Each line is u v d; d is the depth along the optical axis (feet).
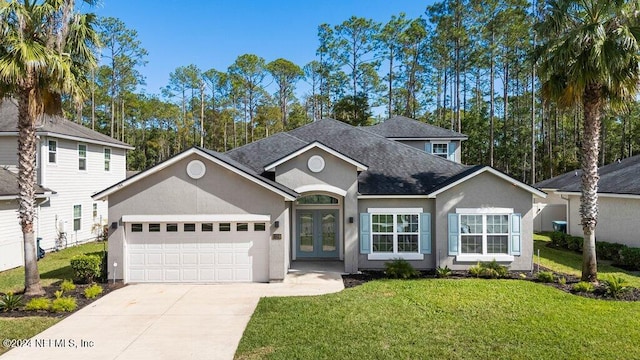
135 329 32.04
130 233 48.11
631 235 62.39
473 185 52.49
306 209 61.57
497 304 36.88
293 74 222.07
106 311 36.73
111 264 47.57
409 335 29.55
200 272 48.08
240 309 37.11
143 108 205.16
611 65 40.04
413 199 54.24
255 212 47.75
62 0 39.99
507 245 52.39
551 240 76.84
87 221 83.35
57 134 71.51
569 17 44.19
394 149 65.67
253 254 48.29
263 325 32.12
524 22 128.57
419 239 54.08
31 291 41.27
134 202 47.55
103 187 89.56
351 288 44.29
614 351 26.71
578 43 41.16
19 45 36.22
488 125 169.27
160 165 46.70
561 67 44.83
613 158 169.68
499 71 168.96
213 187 47.60
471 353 26.50
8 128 68.03
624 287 40.81
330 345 27.89
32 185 41.57
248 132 219.82
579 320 32.50
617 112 46.73
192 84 221.05
